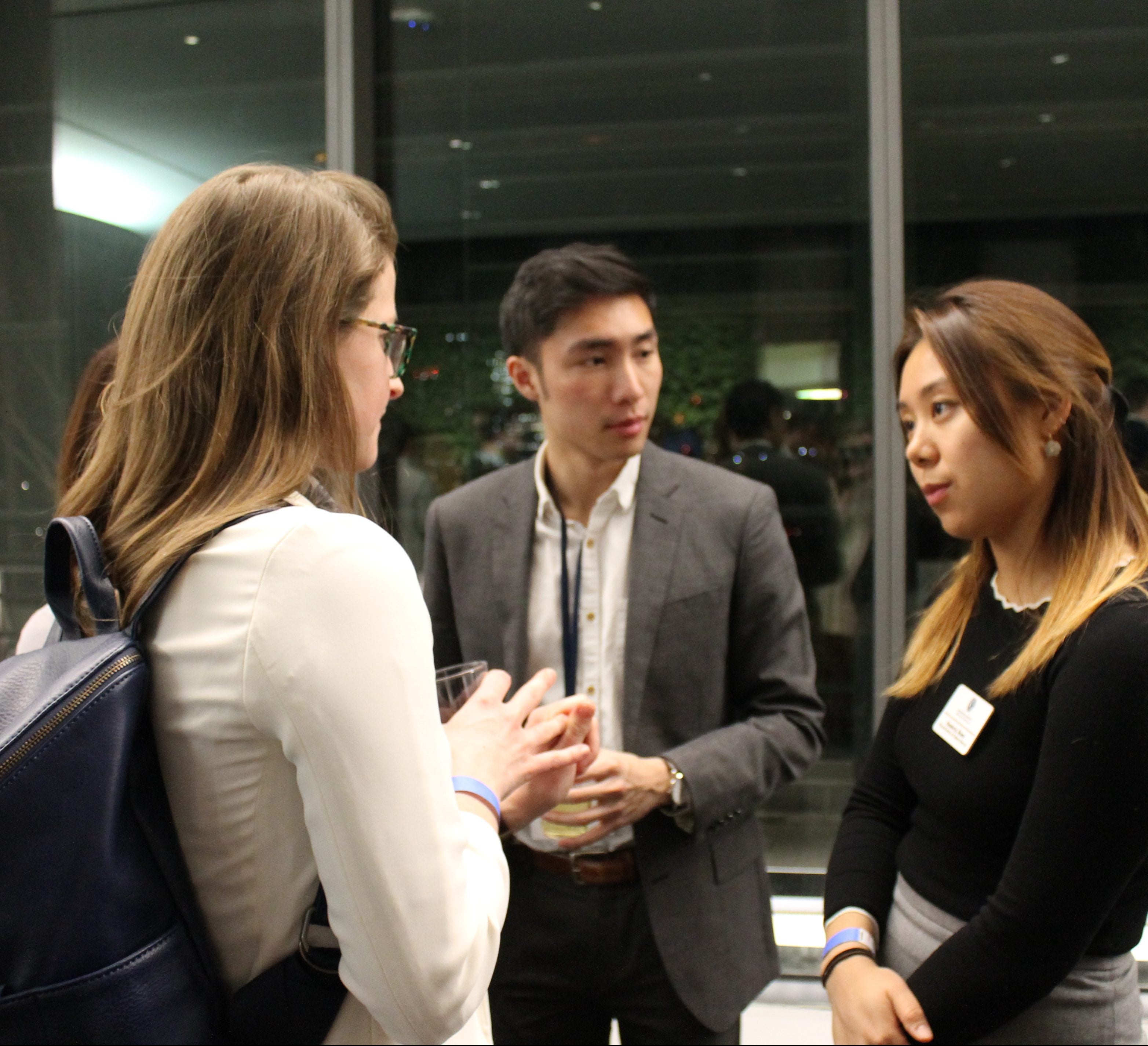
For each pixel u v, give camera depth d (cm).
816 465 298
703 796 134
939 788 110
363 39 288
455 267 309
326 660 67
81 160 293
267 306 76
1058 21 261
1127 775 92
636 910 145
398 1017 70
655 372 149
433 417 308
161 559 71
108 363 133
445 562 162
